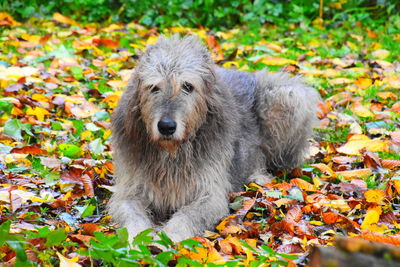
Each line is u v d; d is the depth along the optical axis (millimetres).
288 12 14602
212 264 4340
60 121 8008
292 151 7266
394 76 9938
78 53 10875
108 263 4598
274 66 10570
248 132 6801
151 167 5852
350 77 10289
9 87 8680
